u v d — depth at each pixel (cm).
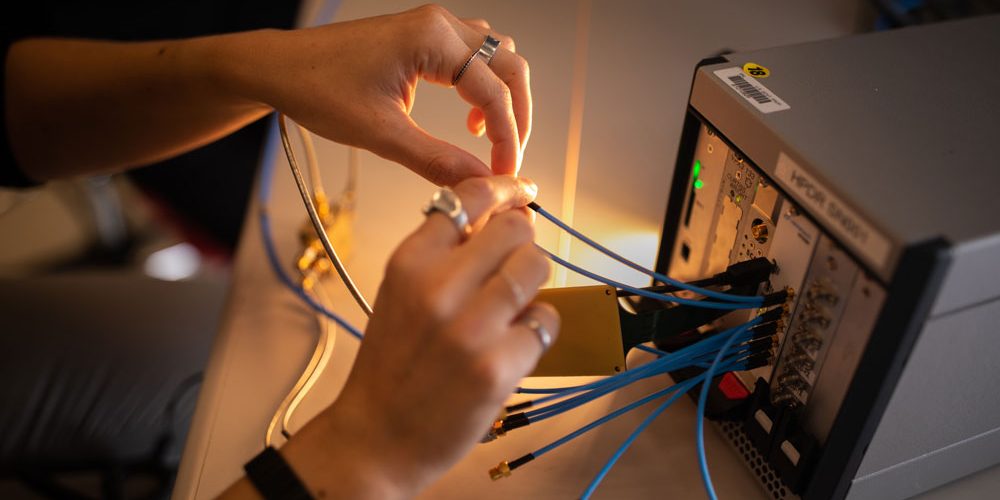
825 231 49
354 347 71
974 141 52
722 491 61
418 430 47
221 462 62
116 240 150
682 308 60
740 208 58
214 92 72
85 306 104
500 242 48
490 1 108
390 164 89
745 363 58
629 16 106
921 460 57
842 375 51
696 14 106
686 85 96
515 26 104
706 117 58
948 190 47
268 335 71
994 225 44
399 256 48
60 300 104
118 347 100
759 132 53
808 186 49
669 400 59
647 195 84
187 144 84
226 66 69
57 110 83
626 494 60
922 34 65
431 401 46
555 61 99
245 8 182
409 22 65
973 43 64
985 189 47
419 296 46
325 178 87
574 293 58
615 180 85
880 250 44
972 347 50
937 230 44
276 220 82
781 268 54
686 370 65
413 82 66
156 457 92
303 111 66
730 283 56
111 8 181
